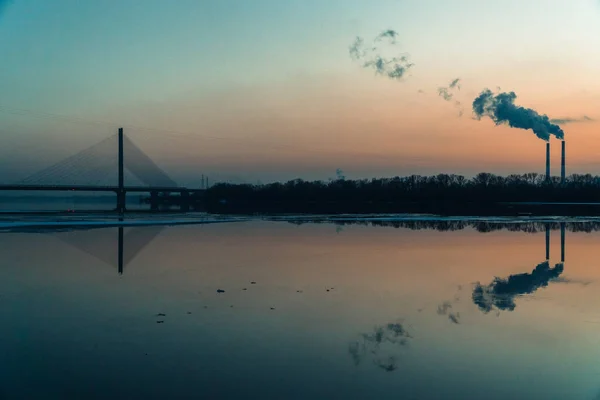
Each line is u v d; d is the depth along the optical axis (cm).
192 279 2098
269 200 14275
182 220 6056
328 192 13988
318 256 2802
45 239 3834
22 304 1664
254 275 2192
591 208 10206
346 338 1314
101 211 9831
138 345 1254
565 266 2456
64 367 1113
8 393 988
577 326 1433
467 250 3084
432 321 1473
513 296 1794
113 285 1980
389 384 1040
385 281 2056
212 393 994
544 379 1073
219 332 1354
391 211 8925
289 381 1050
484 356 1198
